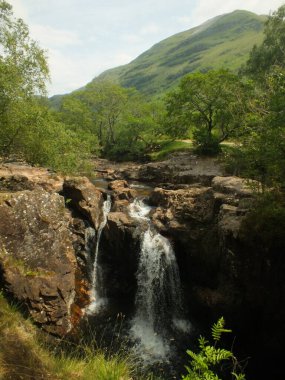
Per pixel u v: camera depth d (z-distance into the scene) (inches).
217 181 731.4
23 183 747.4
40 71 785.6
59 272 510.0
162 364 485.4
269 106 458.6
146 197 892.0
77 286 607.8
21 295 439.8
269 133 448.8
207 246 596.1
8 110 750.5
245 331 544.4
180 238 635.5
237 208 566.3
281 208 474.9
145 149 1857.8
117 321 575.8
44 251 501.4
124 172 1381.6
